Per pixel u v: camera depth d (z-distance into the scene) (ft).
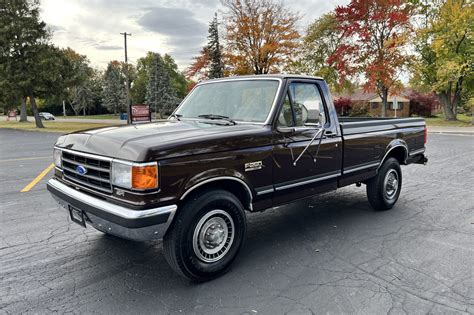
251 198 11.91
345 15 77.15
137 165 9.34
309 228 16.14
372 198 18.15
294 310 9.64
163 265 12.46
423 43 101.71
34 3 97.09
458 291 10.59
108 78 232.94
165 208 9.68
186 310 9.68
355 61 79.41
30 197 21.29
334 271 11.91
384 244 14.19
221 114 13.88
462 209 18.90
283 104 12.86
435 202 20.29
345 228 16.07
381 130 17.42
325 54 107.34
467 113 160.45
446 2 94.63
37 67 96.78
